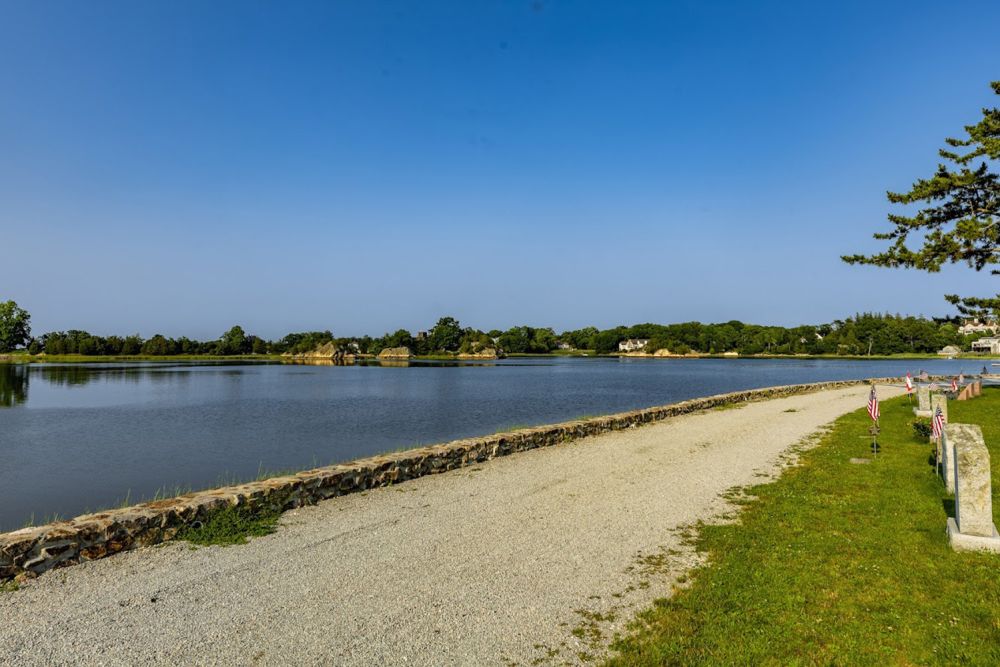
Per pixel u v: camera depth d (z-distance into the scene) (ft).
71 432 76.79
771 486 35.24
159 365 320.09
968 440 23.73
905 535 24.91
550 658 15.98
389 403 117.70
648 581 21.17
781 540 25.02
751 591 19.94
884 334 478.59
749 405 85.35
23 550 20.65
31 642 16.35
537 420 89.45
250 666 15.37
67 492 45.62
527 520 28.71
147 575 21.25
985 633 16.81
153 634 16.90
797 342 529.04
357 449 63.87
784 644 16.56
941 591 19.51
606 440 53.62
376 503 31.81
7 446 66.03
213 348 496.64
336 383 182.70
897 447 46.44
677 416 71.67
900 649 16.22
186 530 25.63
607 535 26.37
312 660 15.66
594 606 19.15
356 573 21.71
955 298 76.43
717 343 573.33
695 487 35.58
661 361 457.68
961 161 70.03
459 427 81.56
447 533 26.61
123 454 61.16
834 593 19.60
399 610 18.67
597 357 576.61
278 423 85.92
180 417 93.40
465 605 19.08
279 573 21.62
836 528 26.30
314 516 29.30
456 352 542.57
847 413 73.36
